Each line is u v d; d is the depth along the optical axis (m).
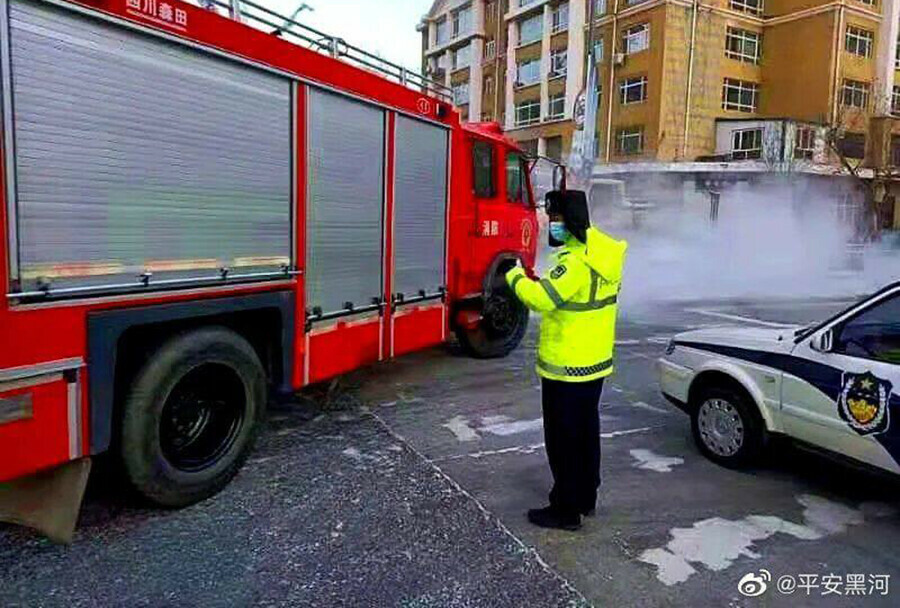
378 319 5.43
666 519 3.82
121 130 3.23
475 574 3.19
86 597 2.94
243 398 4.09
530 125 38.31
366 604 2.93
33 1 2.81
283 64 4.18
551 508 3.70
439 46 49.19
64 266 3.01
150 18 3.32
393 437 5.05
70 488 3.22
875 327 3.80
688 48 30.20
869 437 3.72
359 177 5.05
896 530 3.73
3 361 2.82
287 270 4.33
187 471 3.78
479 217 7.01
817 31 30.89
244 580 3.09
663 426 5.50
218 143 3.77
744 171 27.36
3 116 2.72
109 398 3.27
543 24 37.50
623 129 31.89
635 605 2.97
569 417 3.55
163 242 3.48
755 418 4.42
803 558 3.41
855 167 29.08
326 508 3.83
